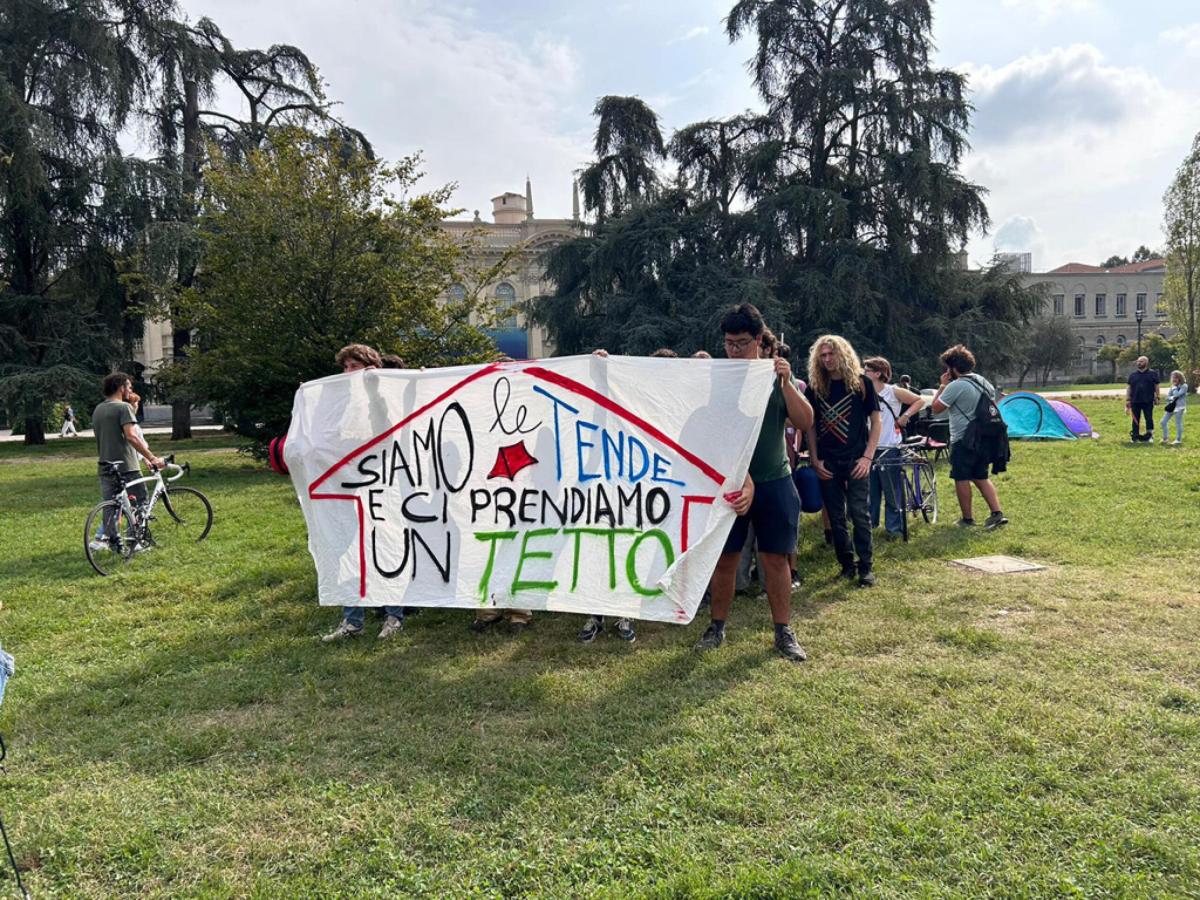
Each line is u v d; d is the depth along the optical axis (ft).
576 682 13.44
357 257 47.34
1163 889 7.74
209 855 8.88
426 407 15.85
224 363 47.73
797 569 20.01
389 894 8.10
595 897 7.89
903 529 23.34
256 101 97.09
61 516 33.83
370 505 15.88
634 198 114.52
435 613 17.98
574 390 15.15
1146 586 17.92
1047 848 8.42
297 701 13.08
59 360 83.05
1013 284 108.37
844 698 12.23
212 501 36.19
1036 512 26.96
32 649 15.99
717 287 102.73
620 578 14.43
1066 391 166.30
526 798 9.73
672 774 10.21
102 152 88.33
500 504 15.34
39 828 9.35
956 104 101.19
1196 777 9.68
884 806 9.32
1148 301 281.13
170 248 74.18
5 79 76.84
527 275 187.42
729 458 14.03
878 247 104.37
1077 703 11.86
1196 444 47.01
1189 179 124.67
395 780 10.33
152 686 13.93
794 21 105.19
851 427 18.75
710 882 8.04
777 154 103.55
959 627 15.35
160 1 85.92
